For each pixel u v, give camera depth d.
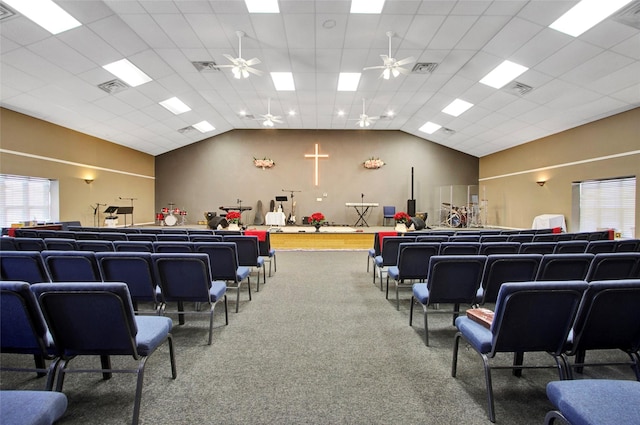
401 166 12.35
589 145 7.54
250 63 5.63
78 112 7.73
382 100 9.04
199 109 9.43
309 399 1.77
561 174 8.41
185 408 1.69
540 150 9.22
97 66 6.16
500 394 1.84
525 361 2.24
